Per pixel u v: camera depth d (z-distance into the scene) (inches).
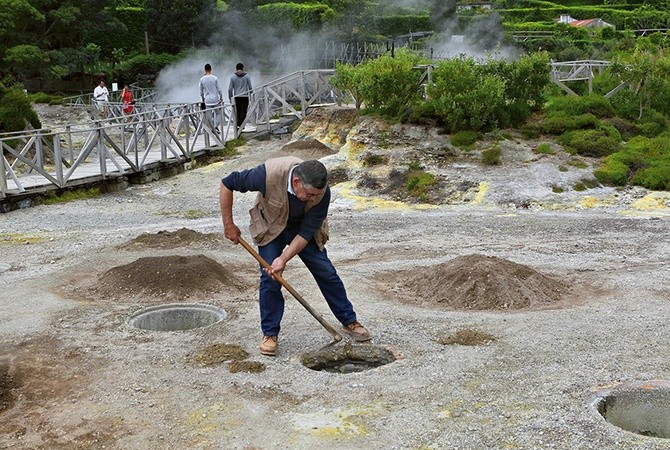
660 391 183.9
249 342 226.8
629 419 174.4
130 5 1964.8
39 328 247.6
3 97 806.5
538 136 565.0
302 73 764.0
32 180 562.9
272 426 171.8
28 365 214.4
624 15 2086.6
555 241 377.1
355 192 518.9
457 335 227.3
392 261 338.6
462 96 551.2
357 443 162.6
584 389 185.5
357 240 394.6
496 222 431.2
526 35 1712.6
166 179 624.1
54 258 362.6
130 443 166.7
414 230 415.5
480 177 509.0
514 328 233.8
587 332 228.5
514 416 172.2
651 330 229.5
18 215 494.3
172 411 181.6
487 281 265.6
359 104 662.5
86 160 719.7
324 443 163.2
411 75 593.9
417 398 183.6
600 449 155.7
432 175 516.7
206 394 190.1
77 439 169.3
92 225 458.0
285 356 214.4
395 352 215.5
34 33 1541.6
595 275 302.5
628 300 263.3
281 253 215.0
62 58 1562.5
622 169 505.7
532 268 296.7
